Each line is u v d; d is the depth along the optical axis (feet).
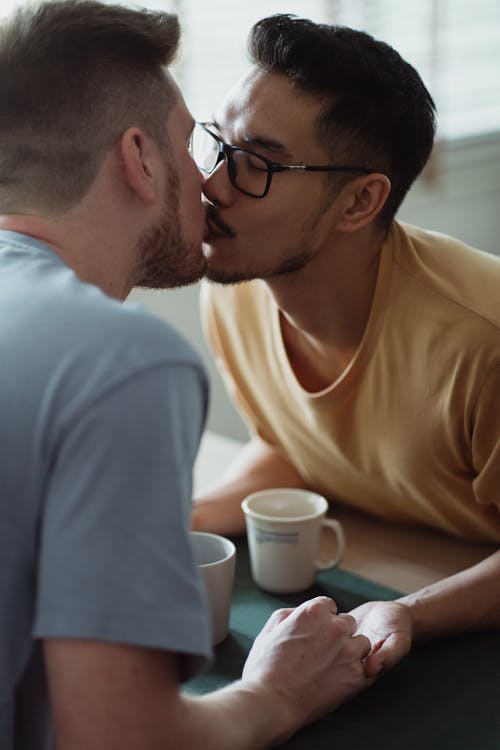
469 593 3.86
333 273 4.18
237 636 3.78
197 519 4.64
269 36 3.94
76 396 2.27
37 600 2.29
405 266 4.24
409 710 3.30
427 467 4.40
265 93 3.91
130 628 2.24
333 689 3.24
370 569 4.34
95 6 2.98
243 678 3.15
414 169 4.26
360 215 4.08
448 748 3.08
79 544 2.23
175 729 2.41
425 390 4.20
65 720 2.28
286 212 3.95
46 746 2.62
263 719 2.94
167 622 2.28
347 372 4.36
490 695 3.39
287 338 4.62
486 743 3.10
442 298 4.12
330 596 4.09
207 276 4.06
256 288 4.70
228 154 3.91
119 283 3.02
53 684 2.29
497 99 9.55
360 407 4.44
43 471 2.28
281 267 4.05
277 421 4.99
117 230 2.94
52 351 2.35
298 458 5.04
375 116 3.98
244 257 4.01
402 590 4.14
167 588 2.29
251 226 3.95
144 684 2.29
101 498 2.23
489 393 4.02
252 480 4.98
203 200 3.93
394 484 4.62
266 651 3.21
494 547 4.57
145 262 3.12
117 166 2.91
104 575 2.23
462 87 9.37
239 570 4.34
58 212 2.85
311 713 3.16
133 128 2.92
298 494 4.35
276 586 4.11
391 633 3.57
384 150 4.07
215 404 7.90
